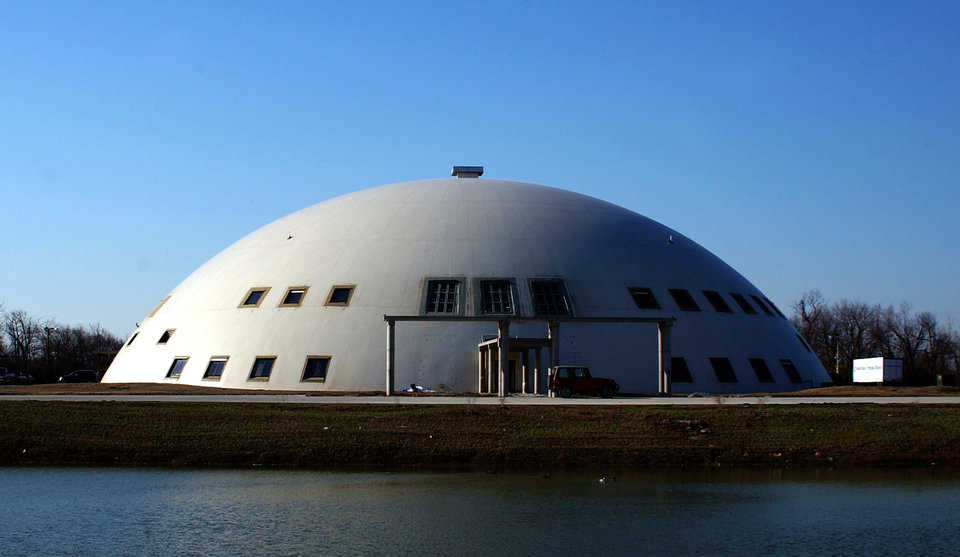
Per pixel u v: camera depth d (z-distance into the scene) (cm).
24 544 2453
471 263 5600
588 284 5572
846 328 11731
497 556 2372
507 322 4900
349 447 3591
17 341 11456
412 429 3759
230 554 2377
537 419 3881
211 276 6206
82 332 13775
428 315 4928
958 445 3662
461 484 3167
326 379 5200
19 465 3481
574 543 2481
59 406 4069
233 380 5366
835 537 2538
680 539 2520
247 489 3083
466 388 5241
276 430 3750
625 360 5384
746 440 3697
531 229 5875
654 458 3531
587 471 3400
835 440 3703
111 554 2375
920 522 2689
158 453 3569
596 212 6334
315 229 6125
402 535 2545
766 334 5875
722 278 6147
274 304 5619
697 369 5400
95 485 3136
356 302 5472
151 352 5956
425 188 6475
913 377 8356
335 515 2748
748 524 2662
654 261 5903
